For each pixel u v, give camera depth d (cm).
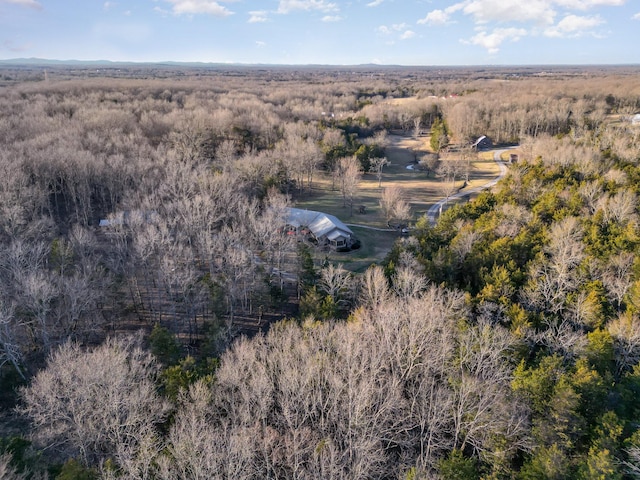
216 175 8475
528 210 7400
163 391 3869
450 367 3825
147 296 6400
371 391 3378
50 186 9594
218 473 2638
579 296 4816
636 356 4141
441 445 3331
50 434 3375
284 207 7869
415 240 6894
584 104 17438
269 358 3759
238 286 6097
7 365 4741
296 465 2831
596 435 3200
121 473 2928
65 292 5141
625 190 7238
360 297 5475
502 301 4878
